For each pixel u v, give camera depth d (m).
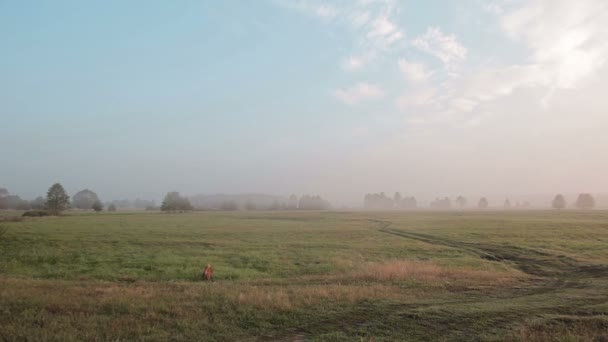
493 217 100.56
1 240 40.38
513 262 31.78
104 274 24.48
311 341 10.68
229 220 90.25
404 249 38.69
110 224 67.81
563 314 12.68
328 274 25.22
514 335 10.70
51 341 10.28
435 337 10.81
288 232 57.09
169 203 149.75
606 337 10.75
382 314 13.02
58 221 74.31
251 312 13.05
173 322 11.98
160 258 31.53
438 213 142.25
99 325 11.55
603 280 21.02
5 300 13.77
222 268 27.36
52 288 16.38
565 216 102.19
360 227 69.75
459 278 20.23
